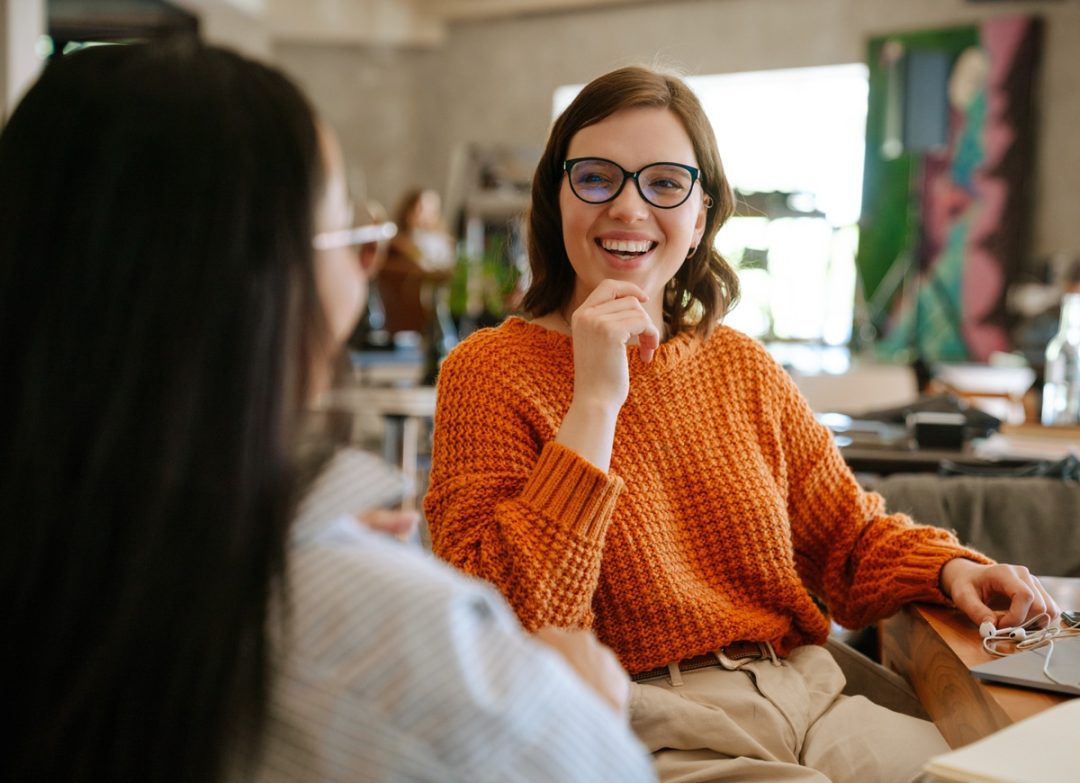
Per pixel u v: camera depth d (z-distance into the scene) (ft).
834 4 25.59
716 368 4.61
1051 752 2.46
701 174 4.58
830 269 23.38
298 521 1.85
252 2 26.68
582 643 2.49
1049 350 13.80
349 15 28.73
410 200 22.00
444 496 4.09
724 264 4.82
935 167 24.67
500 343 4.39
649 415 4.33
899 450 7.99
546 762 1.77
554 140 4.58
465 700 1.72
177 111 1.80
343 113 29.89
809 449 4.76
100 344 1.73
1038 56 23.61
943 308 24.70
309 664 1.74
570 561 3.56
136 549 1.70
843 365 22.38
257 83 1.89
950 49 24.36
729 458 4.38
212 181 1.77
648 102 4.40
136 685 1.71
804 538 4.82
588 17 28.37
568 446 3.70
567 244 4.46
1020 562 5.73
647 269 4.40
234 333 1.77
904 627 4.43
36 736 1.73
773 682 3.98
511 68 29.35
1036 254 23.94
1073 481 6.07
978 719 3.20
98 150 1.77
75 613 1.73
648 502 4.17
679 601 4.06
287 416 1.84
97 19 23.85
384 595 1.79
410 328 17.19
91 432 1.73
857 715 3.91
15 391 1.77
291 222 1.84
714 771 3.47
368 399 11.86
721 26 26.86
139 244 1.74
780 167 26.48
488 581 3.61
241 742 1.71
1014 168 23.90
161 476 1.71
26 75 16.43
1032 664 3.27
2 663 1.77
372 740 1.70
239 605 1.72
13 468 1.75
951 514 5.92
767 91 26.55
